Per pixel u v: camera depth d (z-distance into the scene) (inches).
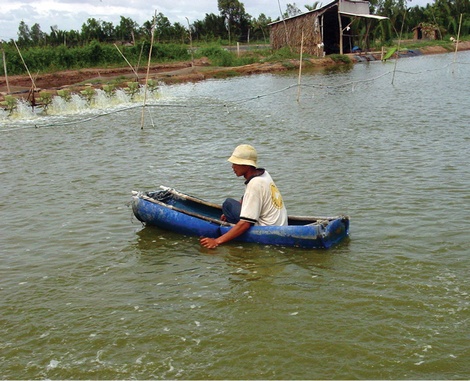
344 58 1758.1
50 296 247.1
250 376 185.2
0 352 205.3
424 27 2410.2
